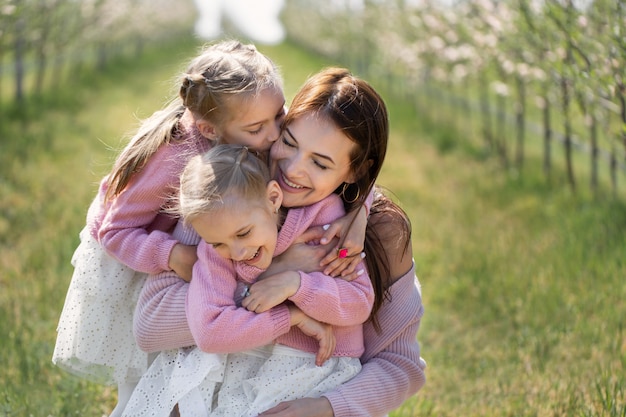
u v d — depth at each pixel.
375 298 2.69
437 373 5.02
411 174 11.86
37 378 4.36
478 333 5.74
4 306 5.40
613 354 4.80
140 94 20.64
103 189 2.80
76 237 6.98
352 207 2.63
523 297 6.10
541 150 13.79
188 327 2.53
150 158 2.61
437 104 18.34
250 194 2.38
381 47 20.17
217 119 2.53
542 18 7.91
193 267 2.54
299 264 2.55
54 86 18.52
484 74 12.31
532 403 4.30
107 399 4.18
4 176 9.36
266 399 2.51
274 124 2.60
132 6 26.59
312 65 33.03
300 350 2.59
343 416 2.53
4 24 11.41
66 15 16.42
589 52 6.81
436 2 13.63
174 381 2.54
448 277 6.99
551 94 9.09
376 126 2.53
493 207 9.54
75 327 2.81
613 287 5.83
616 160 8.80
